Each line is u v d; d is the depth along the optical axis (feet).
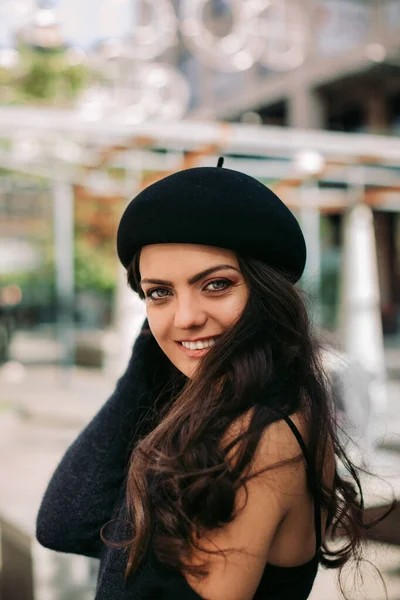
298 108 55.77
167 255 3.34
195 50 17.89
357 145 17.47
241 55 17.88
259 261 3.37
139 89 20.40
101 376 34.19
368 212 20.84
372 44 45.85
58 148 20.98
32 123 14.52
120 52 19.25
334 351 4.91
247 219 3.22
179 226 3.22
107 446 4.42
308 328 3.50
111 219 36.24
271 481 3.00
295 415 3.23
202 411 3.18
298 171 19.48
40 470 17.28
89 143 17.71
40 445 20.61
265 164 19.92
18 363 39.55
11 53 20.42
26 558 9.02
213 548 2.95
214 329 3.40
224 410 3.17
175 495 3.07
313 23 40.52
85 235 37.70
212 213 3.19
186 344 3.48
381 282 55.31
